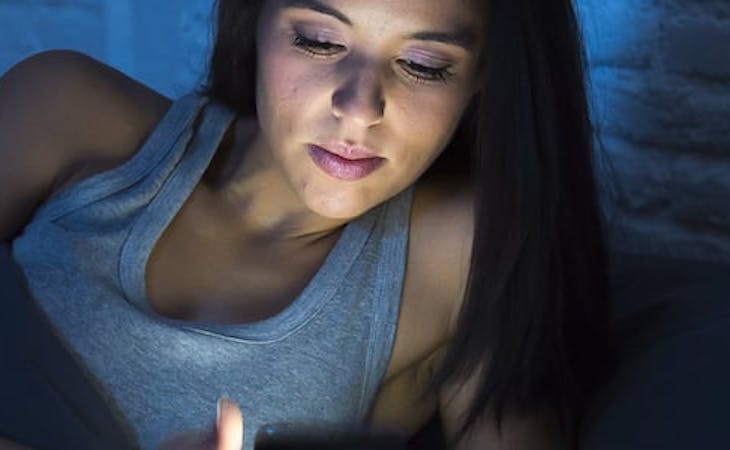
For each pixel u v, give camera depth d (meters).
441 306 1.09
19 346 1.05
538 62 1.01
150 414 1.05
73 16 1.79
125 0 1.70
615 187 1.19
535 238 1.03
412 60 0.99
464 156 1.11
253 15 1.12
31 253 1.10
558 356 1.06
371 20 0.97
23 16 1.84
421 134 1.01
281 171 1.07
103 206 1.11
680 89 1.24
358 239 1.08
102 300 1.07
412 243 1.09
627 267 1.15
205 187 1.13
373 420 1.11
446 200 1.10
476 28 1.00
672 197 1.26
